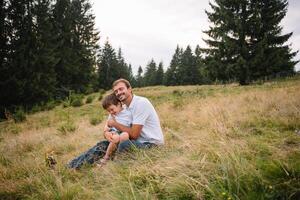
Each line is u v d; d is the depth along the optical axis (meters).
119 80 4.38
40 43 27.36
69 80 39.59
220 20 28.25
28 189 3.43
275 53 26.70
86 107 19.55
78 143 6.06
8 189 3.48
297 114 4.93
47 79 28.23
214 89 20.23
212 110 6.76
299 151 2.78
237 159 2.61
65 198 2.96
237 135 4.18
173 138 5.18
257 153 3.03
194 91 21.05
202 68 29.41
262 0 28.30
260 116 5.48
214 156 2.94
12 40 24.77
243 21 27.70
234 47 26.84
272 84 18.09
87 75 43.34
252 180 2.29
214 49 28.16
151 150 3.96
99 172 3.60
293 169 2.29
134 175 3.09
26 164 4.39
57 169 3.92
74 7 43.50
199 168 2.78
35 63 26.45
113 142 4.07
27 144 7.09
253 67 26.62
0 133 11.16
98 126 8.62
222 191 2.26
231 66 26.09
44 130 9.78
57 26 38.38
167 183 2.67
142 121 4.20
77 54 41.97
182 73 77.56
